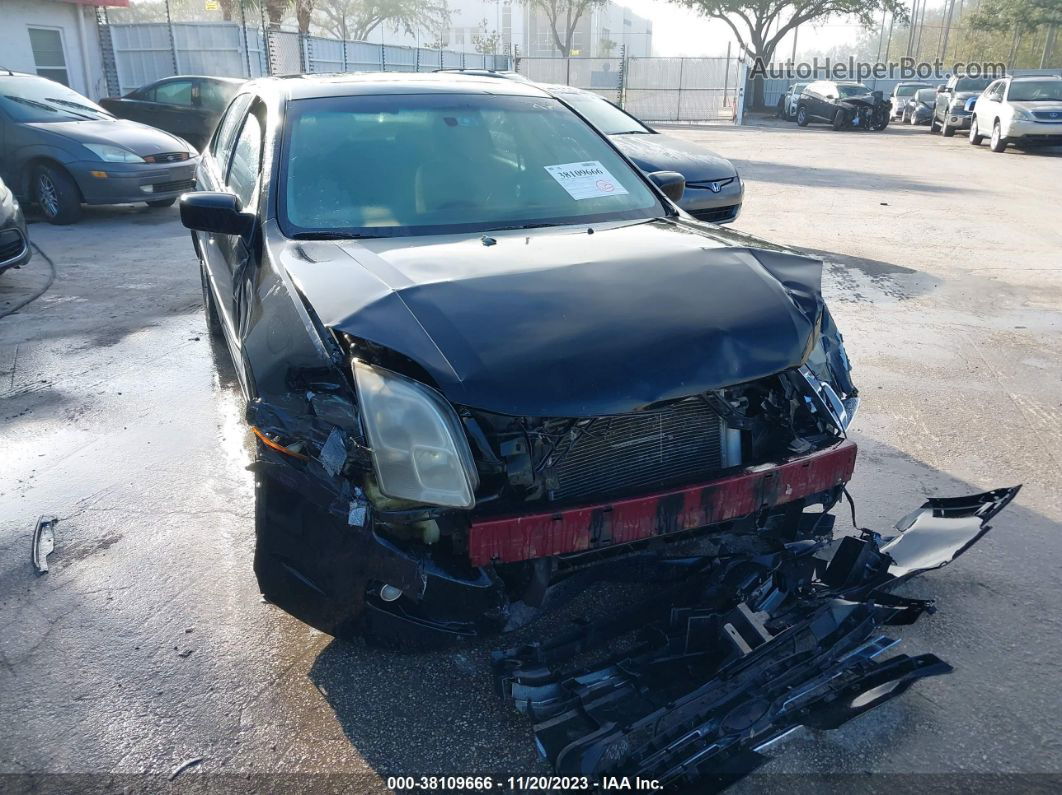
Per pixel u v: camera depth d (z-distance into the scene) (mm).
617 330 2305
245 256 3145
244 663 2609
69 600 2926
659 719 2037
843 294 6812
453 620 2176
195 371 5113
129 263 7922
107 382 4945
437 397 2137
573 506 2133
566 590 2305
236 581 3029
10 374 5078
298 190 3156
